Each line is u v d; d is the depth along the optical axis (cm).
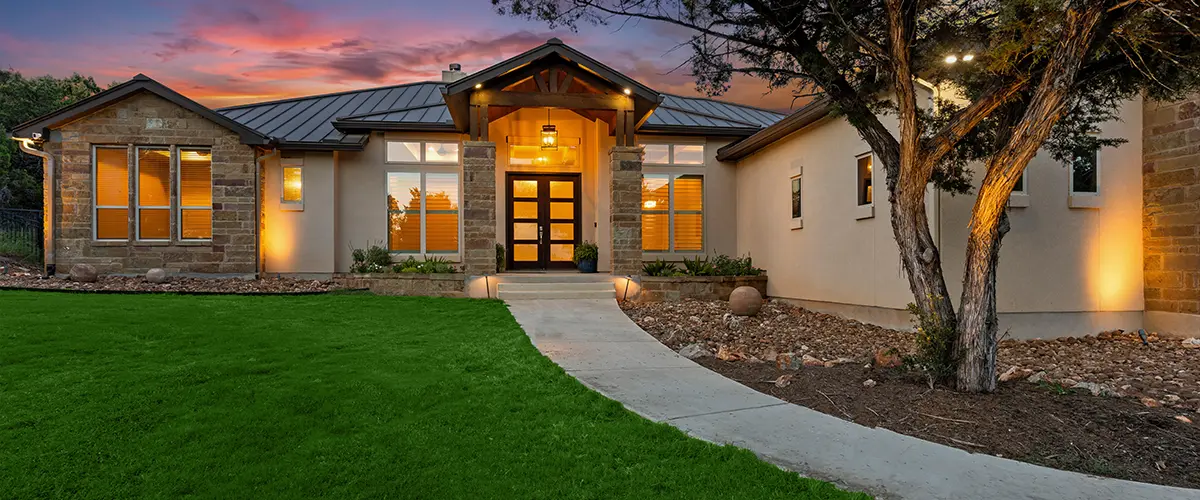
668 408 485
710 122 1564
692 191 1503
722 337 834
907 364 569
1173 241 870
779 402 504
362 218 1415
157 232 1305
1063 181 892
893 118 910
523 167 1466
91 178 1276
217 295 1104
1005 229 546
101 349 634
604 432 418
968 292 533
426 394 503
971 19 591
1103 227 903
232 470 347
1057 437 423
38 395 473
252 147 1309
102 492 319
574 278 1209
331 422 431
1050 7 450
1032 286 875
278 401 473
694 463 366
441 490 326
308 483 331
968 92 645
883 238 927
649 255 1470
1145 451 400
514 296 1135
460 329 822
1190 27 479
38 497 312
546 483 336
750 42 631
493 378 561
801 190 1181
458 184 1459
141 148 1293
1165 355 745
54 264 1260
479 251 1195
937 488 338
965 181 697
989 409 482
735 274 1327
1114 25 475
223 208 1298
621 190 1224
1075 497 328
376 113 1474
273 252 1359
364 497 317
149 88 1266
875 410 484
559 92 1209
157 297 1047
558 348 723
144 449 375
